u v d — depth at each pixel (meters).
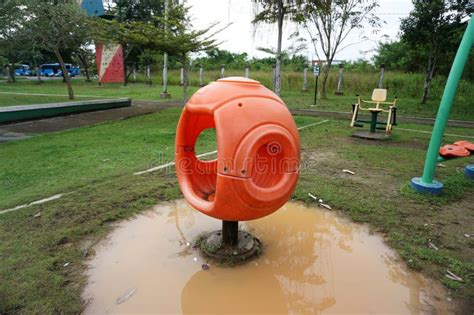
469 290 2.55
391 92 20.06
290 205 4.22
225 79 2.80
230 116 2.51
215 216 2.72
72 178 5.04
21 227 3.47
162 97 18.88
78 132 8.84
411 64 21.89
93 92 21.61
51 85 28.05
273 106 2.67
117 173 5.25
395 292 2.57
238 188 2.49
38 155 6.38
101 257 3.00
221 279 2.74
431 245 3.22
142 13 29.34
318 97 19.33
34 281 2.58
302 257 3.08
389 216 3.86
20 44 15.49
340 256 3.10
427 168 4.60
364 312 2.38
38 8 13.18
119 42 13.41
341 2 15.78
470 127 10.40
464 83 17.88
